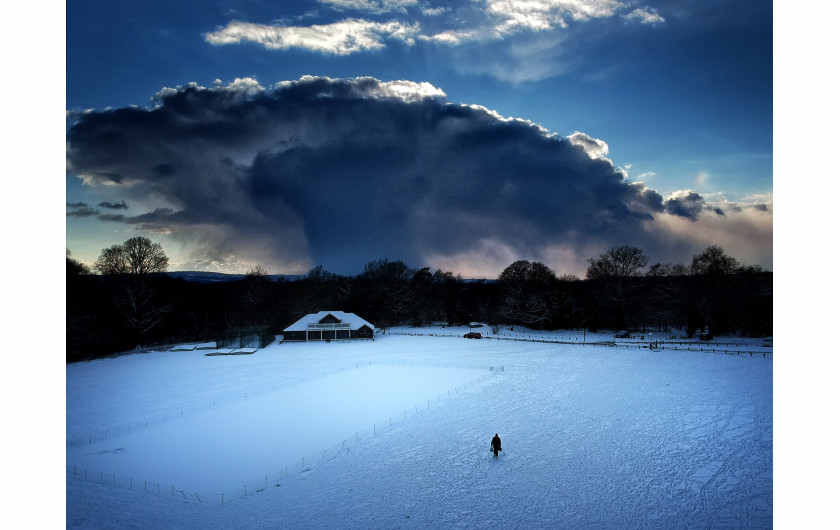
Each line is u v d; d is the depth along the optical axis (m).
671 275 137.38
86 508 33.22
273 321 143.12
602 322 132.12
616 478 36.53
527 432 47.12
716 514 30.72
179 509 33.72
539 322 133.25
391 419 52.62
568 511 32.09
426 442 45.53
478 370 76.94
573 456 40.97
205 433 49.66
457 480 37.38
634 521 30.48
